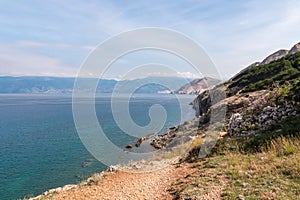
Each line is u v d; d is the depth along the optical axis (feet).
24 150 121.90
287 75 105.70
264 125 55.01
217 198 26.17
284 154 37.11
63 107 397.60
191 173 38.47
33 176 82.69
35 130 186.29
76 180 76.07
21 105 456.86
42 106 422.41
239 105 86.99
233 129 61.77
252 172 32.14
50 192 39.22
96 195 34.42
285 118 52.90
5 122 237.04
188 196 28.07
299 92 57.31
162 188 34.63
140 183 38.24
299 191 24.61
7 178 81.35
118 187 37.11
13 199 65.05
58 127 197.88
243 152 44.11
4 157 108.78
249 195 25.39
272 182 27.84
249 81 139.44
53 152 115.24
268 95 68.49
